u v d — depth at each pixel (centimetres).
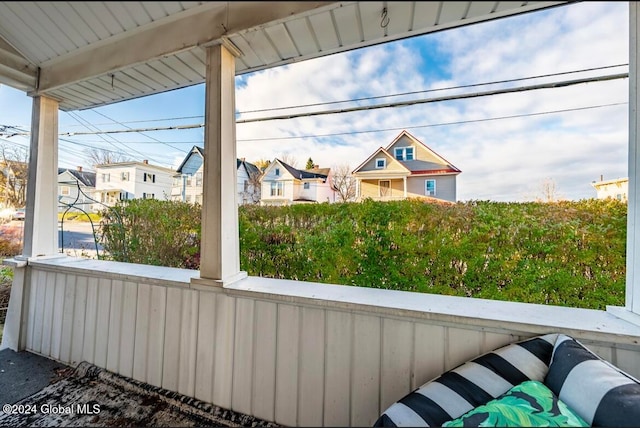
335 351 124
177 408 142
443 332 113
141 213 258
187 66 159
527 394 79
